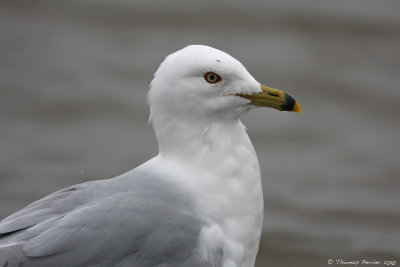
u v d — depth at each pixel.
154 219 8.16
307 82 19.89
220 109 8.59
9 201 14.77
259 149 17.44
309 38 22.14
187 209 8.36
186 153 8.60
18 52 21.17
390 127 18.28
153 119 8.76
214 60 8.49
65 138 17.58
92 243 7.94
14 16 23.16
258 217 8.65
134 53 21.12
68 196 8.60
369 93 19.55
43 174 16.05
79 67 20.50
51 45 21.56
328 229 14.27
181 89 8.52
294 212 14.95
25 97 19.16
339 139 17.84
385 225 14.45
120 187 8.59
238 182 8.52
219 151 8.55
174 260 8.15
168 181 8.51
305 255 13.23
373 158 17.09
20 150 17.02
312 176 16.39
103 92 19.45
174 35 22.05
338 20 22.98
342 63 20.84
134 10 23.38
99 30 22.38
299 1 23.77
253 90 8.64
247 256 8.62
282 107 8.72
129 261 8.02
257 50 21.28
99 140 17.53
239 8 23.53
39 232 8.09
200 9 23.45
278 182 16.14
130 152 17.05
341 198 15.50
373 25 22.69
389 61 21.03
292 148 17.52
